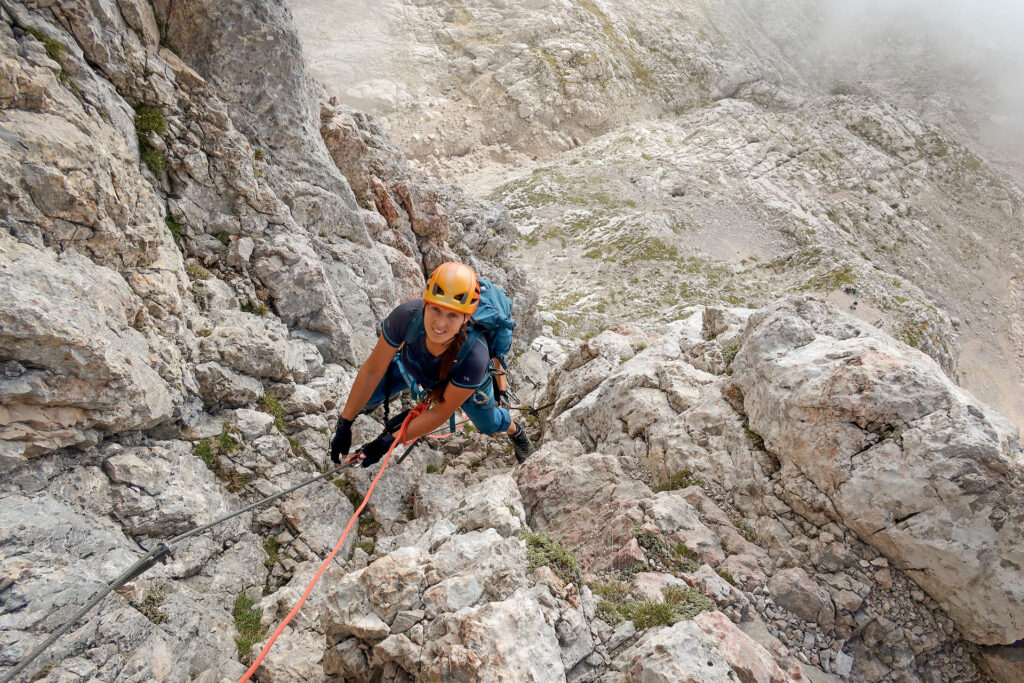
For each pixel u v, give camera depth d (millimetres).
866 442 6816
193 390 7730
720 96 115938
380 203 15328
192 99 9242
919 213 103125
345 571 7359
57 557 5250
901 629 6363
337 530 7832
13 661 4500
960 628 6379
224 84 10133
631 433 9109
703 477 7852
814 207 95750
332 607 5453
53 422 5793
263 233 9844
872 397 6801
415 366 4590
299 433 8539
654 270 75562
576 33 105812
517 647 4949
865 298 75375
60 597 5027
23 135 6133
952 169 112562
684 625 5371
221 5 9586
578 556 6801
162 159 8820
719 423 8352
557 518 7641
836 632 6324
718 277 75938
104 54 7875
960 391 8188
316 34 94875
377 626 5223
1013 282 99812
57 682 4664
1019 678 6105
